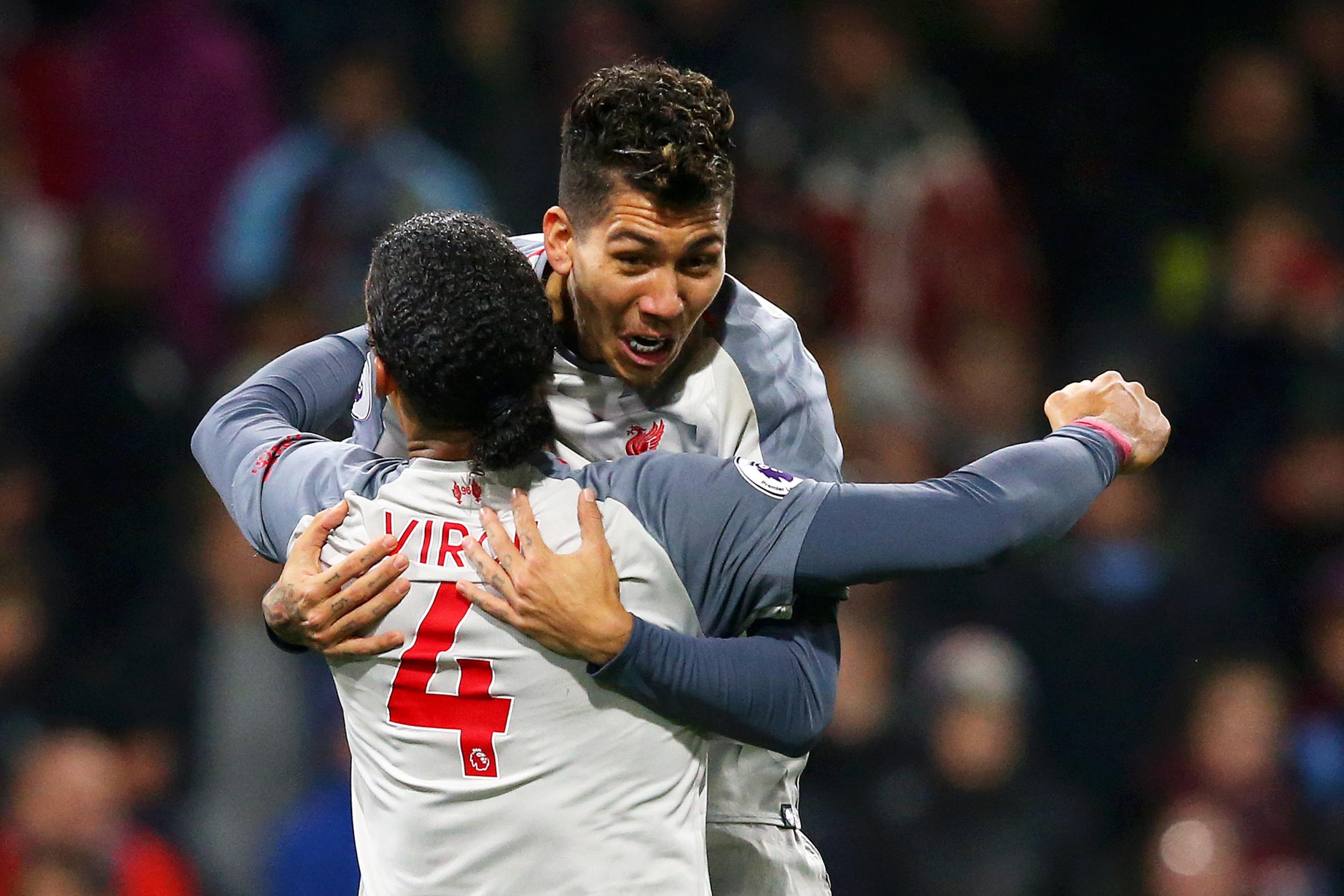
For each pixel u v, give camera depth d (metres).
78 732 20.84
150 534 22.72
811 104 26.55
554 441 9.98
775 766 10.84
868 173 26.19
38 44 27.03
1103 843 21.33
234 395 10.63
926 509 9.25
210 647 21.27
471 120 26.16
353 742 9.83
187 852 20.25
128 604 22.39
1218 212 28.69
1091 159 28.72
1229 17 30.38
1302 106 29.22
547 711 9.25
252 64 26.86
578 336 9.95
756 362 10.12
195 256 26.17
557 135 26.44
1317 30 30.05
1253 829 21.42
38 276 25.89
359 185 24.73
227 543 21.48
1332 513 25.16
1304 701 23.48
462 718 9.32
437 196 25.03
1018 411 26.16
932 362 26.11
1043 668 22.02
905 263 25.98
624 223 9.24
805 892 10.95
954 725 20.19
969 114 28.33
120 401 23.14
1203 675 22.08
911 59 27.95
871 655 21.03
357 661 9.52
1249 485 25.67
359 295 24.14
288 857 19.53
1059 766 21.73
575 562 9.11
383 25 26.38
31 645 21.61
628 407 10.09
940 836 19.98
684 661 9.16
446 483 9.41
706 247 9.34
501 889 9.31
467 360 9.10
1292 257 27.64
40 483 22.72
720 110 9.41
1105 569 22.66
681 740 9.43
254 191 25.25
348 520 9.52
